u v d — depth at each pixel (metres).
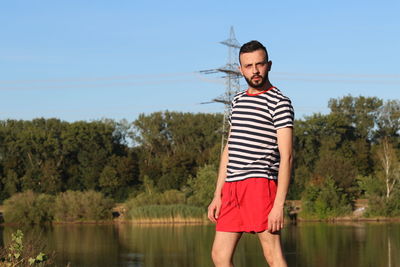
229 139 4.73
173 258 30.59
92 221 54.53
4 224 53.31
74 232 45.03
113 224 53.09
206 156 78.00
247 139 4.51
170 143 98.81
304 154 84.06
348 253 31.88
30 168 78.94
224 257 4.61
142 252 33.06
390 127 96.06
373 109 96.81
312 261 29.27
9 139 82.81
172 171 74.25
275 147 4.51
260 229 4.44
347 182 59.28
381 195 57.56
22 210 52.66
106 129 86.94
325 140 85.69
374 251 32.47
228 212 4.60
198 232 44.25
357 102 96.69
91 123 85.81
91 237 41.09
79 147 84.19
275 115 4.45
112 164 79.88
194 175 74.62
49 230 47.00
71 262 28.92
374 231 43.47
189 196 57.56
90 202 54.62
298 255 31.48
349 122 96.38
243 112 4.56
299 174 70.25
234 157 4.58
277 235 4.47
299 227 48.12
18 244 9.00
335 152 81.88
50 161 79.44
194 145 96.94
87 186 79.06
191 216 53.28
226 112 52.75
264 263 28.05
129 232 44.72
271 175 4.51
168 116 98.50
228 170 4.64
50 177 75.31
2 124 92.00
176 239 39.44
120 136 94.88
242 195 4.52
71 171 81.06
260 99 4.51
